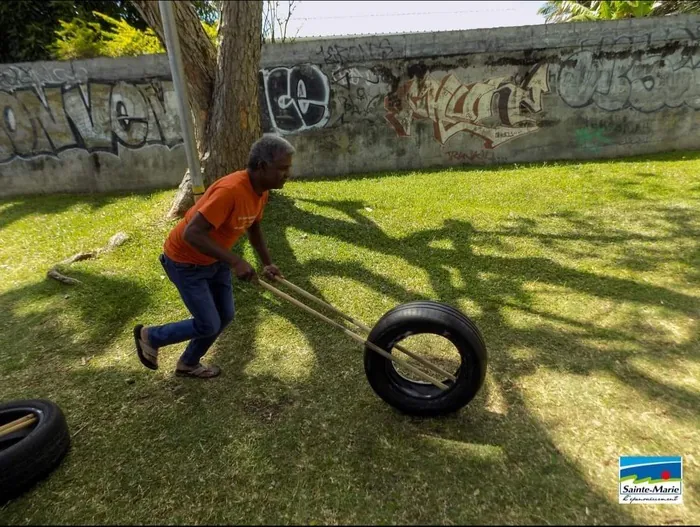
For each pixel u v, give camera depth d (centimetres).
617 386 276
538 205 588
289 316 375
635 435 240
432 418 260
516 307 371
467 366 243
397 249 482
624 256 441
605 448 233
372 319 368
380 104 794
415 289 408
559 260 442
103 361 330
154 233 527
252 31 462
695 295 368
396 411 266
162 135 778
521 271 427
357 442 245
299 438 250
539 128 820
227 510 210
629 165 750
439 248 479
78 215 653
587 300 373
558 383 282
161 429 262
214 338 288
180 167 795
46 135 771
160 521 207
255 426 260
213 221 229
